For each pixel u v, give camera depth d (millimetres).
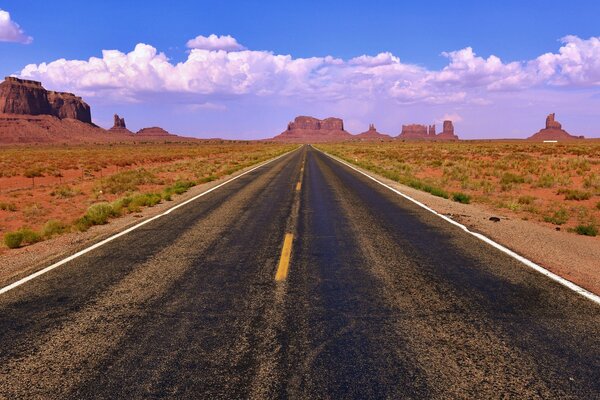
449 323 4453
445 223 10195
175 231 9484
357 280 5918
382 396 3123
